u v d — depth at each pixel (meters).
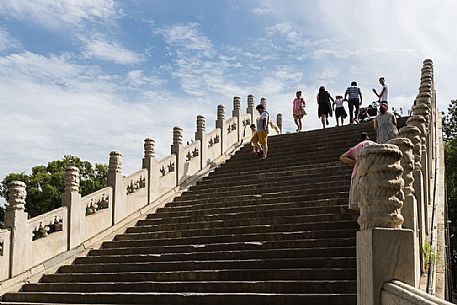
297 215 13.39
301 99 26.78
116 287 11.85
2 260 13.09
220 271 10.94
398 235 5.61
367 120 23.28
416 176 9.10
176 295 10.34
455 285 36.78
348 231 11.39
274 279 10.29
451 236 29.34
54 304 11.72
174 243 13.78
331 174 16.23
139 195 17.56
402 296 4.86
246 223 13.62
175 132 20.20
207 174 21.00
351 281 9.18
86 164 35.34
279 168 18.67
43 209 32.44
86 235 15.37
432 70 21.50
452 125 45.88
